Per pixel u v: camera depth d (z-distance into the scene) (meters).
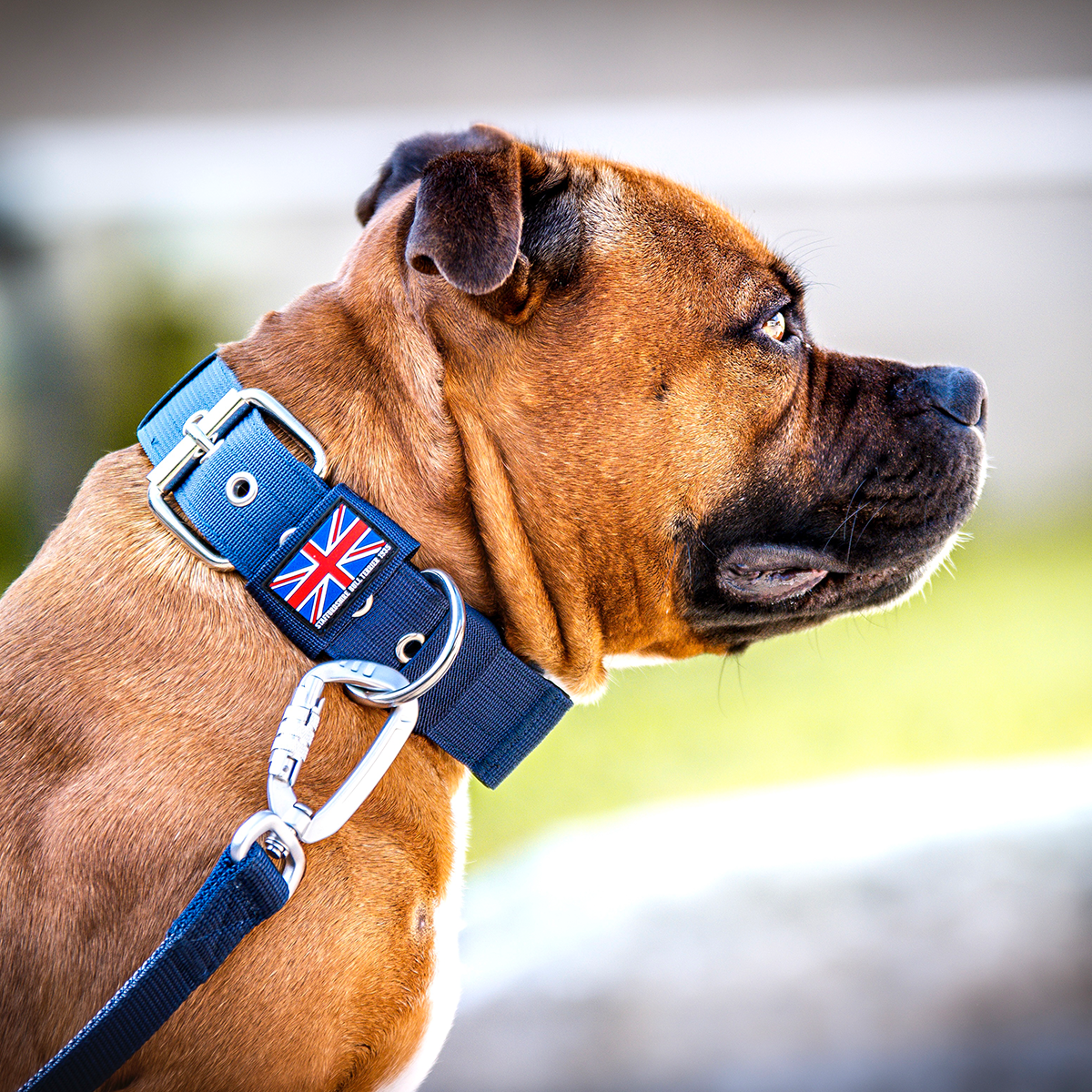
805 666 8.84
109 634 2.27
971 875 3.95
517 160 2.48
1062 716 7.17
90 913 2.07
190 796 2.12
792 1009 3.55
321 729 2.25
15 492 9.54
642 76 13.40
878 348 13.05
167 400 2.42
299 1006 2.11
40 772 2.16
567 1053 3.49
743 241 2.86
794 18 13.54
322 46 13.05
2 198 11.29
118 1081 2.04
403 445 2.46
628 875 4.33
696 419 2.69
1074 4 13.33
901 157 13.08
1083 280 12.98
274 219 12.11
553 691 2.42
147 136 12.23
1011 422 12.83
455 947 2.46
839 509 2.89
